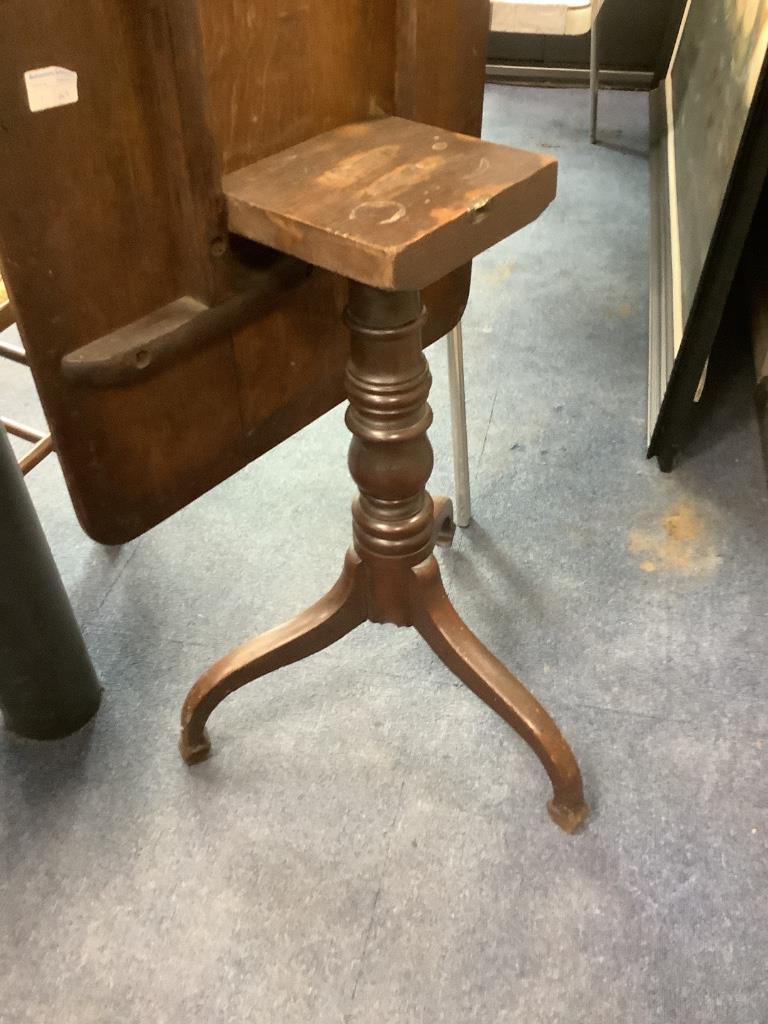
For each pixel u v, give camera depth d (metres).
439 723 1.12
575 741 1.10
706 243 1.31
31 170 0.55
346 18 0.67
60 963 0.92
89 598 1.28
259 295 0.71
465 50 0.79
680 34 2.25
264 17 0.61
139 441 0.72
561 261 2.00
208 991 0.90
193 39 0.55
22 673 1.03
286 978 0.91
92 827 1.03
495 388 1.66
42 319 0.61
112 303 0.65
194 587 1.30
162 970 0.92
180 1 0.54
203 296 0.69
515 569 1.31
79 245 0.60
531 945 0.92
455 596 1.27
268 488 1.46
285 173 0.65
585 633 1.22
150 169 0.62
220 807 1.04
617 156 2.37
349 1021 0.88
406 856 1.00
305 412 0.87
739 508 1.41
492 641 1.21
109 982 0.91
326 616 0.99
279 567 1.33
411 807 1.04
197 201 0.63
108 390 0.67
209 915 0.95
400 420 0.79
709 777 1.06
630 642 1.21
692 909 0.95
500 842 1.00
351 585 0.95
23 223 0.56
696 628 1.22
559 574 1.30
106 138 0.58
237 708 1.14
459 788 1.05
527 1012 0.88
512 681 0.97
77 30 0.53
